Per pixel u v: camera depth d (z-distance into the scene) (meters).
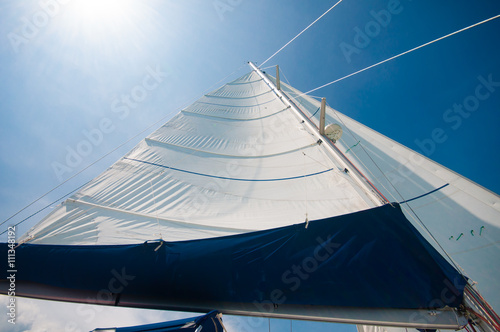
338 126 5.33
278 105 8.95
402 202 4.52
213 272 2.30
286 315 2.09
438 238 3.77
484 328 1.91
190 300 2.29
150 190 4.83
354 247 2.28
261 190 4.57
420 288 2.02
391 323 1.96
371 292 2.04
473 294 2.06
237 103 10.78
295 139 6.23
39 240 3.14
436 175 4.75
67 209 3.99
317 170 4.70
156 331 1.91
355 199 3.73
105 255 2.58
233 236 2.62
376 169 5.43
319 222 2.52
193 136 7.63
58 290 2.54
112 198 4.54
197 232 3.51
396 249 2.21
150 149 6.70
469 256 3.43
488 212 3.78
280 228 2.58
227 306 2.21
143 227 3.66
